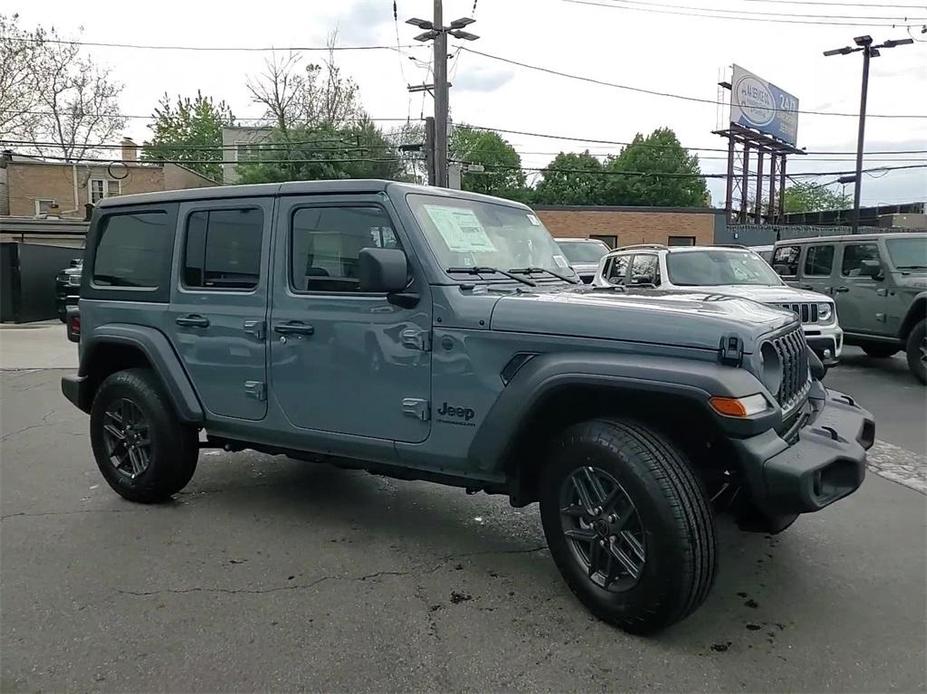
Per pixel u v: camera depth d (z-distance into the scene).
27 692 2.70
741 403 2.78
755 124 40.12
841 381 9.62
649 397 3.05
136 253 4.77
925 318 9.25
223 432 4.45
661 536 2.85
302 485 5.30
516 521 4.56
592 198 60.44
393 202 3.65
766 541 4.17
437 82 23.28
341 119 41.47
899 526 4.41
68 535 4.31
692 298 3.60
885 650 2.98
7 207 34.72
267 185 4.16
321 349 3.89
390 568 3.82
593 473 3.11
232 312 4.25
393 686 2.74
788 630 3.14
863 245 10.32
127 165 33.88
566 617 3.26
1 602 3.44
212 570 3.80
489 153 62.25
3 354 13.08
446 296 3.48
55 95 30.89
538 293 3.68
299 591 3.55
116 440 4.90
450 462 3.55
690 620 3.23
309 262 3.97
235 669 2.86
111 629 3.18
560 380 3.09
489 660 2.91
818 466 2.85
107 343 4.82
